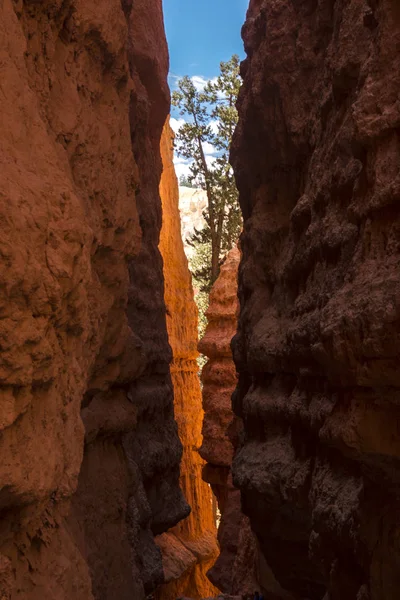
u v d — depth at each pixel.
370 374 4.40
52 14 4.86
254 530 9.12
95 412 6.86
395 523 4.86
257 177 10.13
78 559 4.26
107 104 6.06
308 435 7.41
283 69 8.81
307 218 7.84
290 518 8.21
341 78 6.48
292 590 9.16
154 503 12.09
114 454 7.44
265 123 9.38
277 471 7.91
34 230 3.26
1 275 3.04
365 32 6.23
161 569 9.87
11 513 3.46
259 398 8.88
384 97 4.65
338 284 6.28
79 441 4.07
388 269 4.36
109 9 5.75
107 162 5.91
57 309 3.45
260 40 9.71
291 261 8.20
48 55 4.86
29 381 3.26
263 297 9.63
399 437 4.54
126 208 6.33
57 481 3.63
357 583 5.52
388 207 4.54
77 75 5.38
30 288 3.21
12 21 3.78
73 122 5.08
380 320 4.20
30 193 3.33
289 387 8.29
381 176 4.55
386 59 4.72
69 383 3.94
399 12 4.71
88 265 3.88
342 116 6.81
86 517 6.42
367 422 4.62
